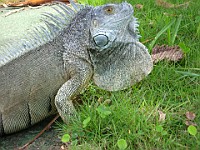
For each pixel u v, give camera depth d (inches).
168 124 41.5
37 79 42.2
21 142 42.3
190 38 50.3
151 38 50.2
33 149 41.4
